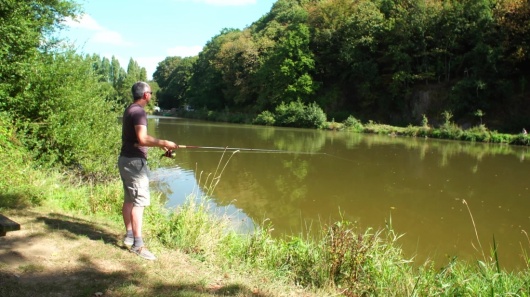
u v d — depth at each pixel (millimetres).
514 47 32719
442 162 16938
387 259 4828
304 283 4375
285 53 46844
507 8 32656
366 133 33000
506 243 7539
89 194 7094
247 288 3719
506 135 25766
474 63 33375
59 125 9555
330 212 9375
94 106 10797
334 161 16703
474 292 4062
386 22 41531
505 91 31562
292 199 10375
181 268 3967
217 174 13414
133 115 3980
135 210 4102
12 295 2994
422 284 4293
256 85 53031
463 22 35750
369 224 8594
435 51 37062
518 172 14742
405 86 38812
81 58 10812
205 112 58219
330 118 43281
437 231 8164
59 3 11070
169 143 4195
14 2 9289
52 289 3174
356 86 43594
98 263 3768
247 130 34688
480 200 10648
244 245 5168
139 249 4094
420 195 11094
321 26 48156
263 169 14523
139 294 3256
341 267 4512
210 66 63656
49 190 6504
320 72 47500
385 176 13711
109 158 10281
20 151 8078
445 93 36031
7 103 9234
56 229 4512
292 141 25188
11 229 3916
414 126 34094
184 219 5129
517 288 4051
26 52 9570
